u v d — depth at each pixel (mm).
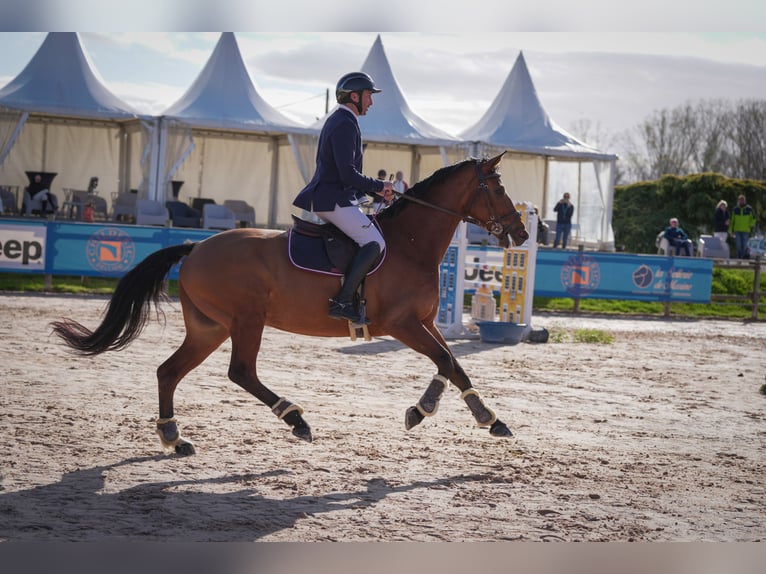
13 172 32406
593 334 17453
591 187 34156
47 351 12070
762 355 16500
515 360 13859
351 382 11039
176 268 22828
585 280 23281
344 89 7406
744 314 26172
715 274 28766
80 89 29766
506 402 10086
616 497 6375
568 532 5520
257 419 8484
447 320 17062
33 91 29312
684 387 11961
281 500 5910
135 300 7305
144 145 29625
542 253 22812
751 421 9680
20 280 21391
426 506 5926
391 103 32188
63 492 5828
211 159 34156
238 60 31562
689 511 6121
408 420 7355
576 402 10336
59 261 20859
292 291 7238
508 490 6418
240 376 7160
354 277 7180
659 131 55031
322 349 14281
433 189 7816
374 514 5691
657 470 7242
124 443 7289
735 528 5781
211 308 7277
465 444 7855
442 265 17438
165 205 29172
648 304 26047
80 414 8258
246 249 7258
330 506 5828
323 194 7285
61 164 33000
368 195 7727
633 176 57875
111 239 21156
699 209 40062
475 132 33219
